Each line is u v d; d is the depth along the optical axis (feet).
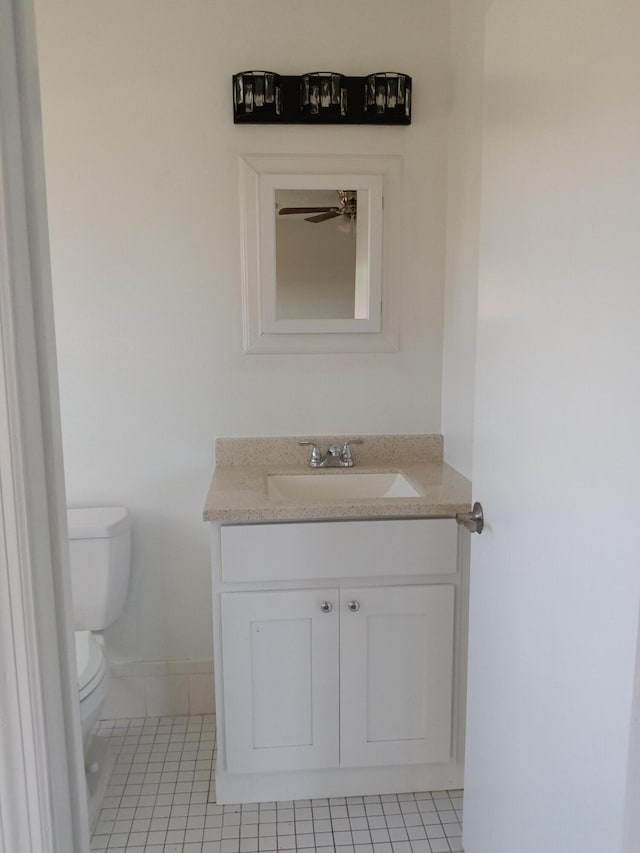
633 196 2.77
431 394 7.55
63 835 2.55
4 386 2.18
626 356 2.85
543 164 3.63
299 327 7.18
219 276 7.11
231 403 7.35
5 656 2.31
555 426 3.55
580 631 3.33
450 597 5.96
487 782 4.80
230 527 5.71
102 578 6.84
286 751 6.07
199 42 6.78
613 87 2.90
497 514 4.46
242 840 5.73
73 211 6.89
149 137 6.86
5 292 2.15
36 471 2.33
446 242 7.23
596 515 3.14
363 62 6.95
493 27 4.41
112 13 6.66
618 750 2.99
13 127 2.16
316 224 7.06
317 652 5.94
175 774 6.64
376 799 6.24
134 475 7.39
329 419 7.48
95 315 7.08
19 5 2.18
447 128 7.06
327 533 5.79
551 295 3.57
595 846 3.21
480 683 4.91
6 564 2.26
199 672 7.73
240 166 6.91
